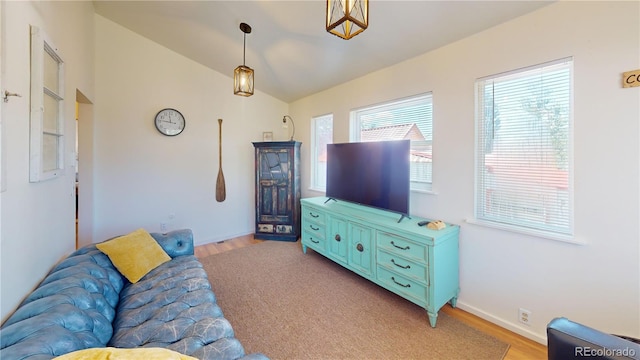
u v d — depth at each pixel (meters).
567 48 1.67
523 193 1.94
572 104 1.67
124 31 3.26
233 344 1.21
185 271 2.00
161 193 3.60
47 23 1.62
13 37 1.18
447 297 2.14
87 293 1.38
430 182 2.56
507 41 1.94
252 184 4.44
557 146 1.77
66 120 2.02
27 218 1.33
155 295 1.67
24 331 0.97
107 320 1.38
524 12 1.83
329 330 1.97
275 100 4.58
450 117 2.32
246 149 4.34
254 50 3.24
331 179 3.38
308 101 4.23
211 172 4.01
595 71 1.58
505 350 1.77
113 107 3.23
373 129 3.18
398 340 1.86
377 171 2.70
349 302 2.35
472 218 2.19
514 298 1.95
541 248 1.82
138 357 0.81
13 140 1.18
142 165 3.45
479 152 2.16
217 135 4.04
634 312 1.50
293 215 4.06
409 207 2.45
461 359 1.69
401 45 2.47
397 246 2.25
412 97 2.65
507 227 1.96
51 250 1.70
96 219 3.16
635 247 1.48
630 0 1.46
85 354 0.80
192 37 3.22
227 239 4.17
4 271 1.11
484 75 2.08
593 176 1.60
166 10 2.78
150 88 3.46
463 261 2.25
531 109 1.88
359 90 3.28
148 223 3.52
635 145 1.47
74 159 2.27
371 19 2.19
